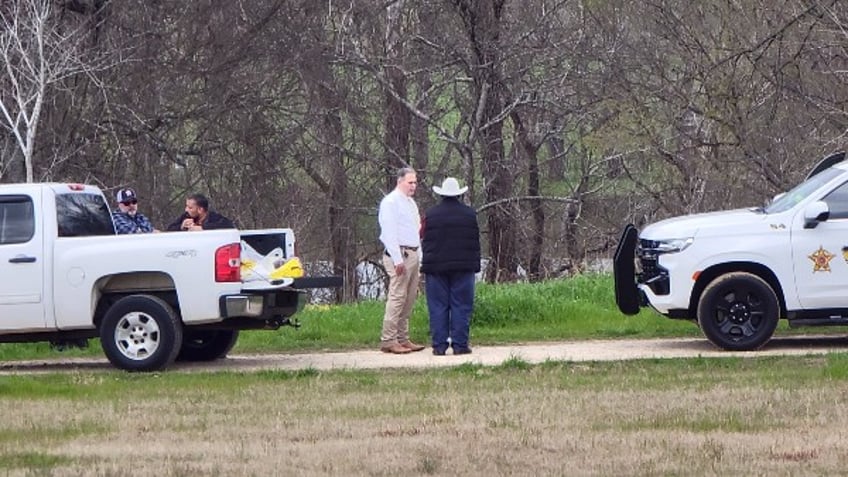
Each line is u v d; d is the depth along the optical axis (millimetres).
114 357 39812
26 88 66750
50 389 35750
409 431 28172
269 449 26188
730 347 41656
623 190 90188
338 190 85750
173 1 75625
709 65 69062
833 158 45469
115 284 40469
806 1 65188
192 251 39375
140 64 74750
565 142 94375
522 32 87750
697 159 71625
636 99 73375
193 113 76812
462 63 87938
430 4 87688
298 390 35031
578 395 32938
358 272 87938
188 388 35688
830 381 34500
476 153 90375
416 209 43906
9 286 39906
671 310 42156
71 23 71812
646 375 36500
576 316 49969
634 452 25297
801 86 66250
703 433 27344
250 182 80688
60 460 25375
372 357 42719
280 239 41719
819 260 41250
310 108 82750
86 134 73562
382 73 86250
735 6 68188
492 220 88875
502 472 23766
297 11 79438
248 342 47062
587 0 78625
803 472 23422
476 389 34562
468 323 43062
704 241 41719
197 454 25781
